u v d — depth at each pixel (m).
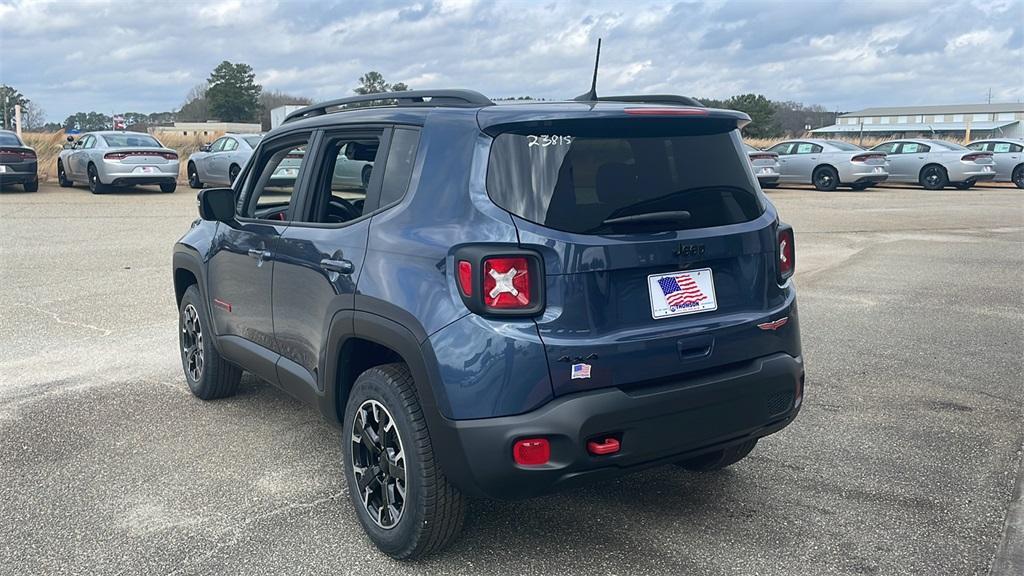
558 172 3.15
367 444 3.59
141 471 4.45
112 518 3.90
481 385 3.04
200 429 5.08
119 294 9.05
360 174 3.87
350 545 3.65
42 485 4.27
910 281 9.91
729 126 3.64
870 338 7.20
